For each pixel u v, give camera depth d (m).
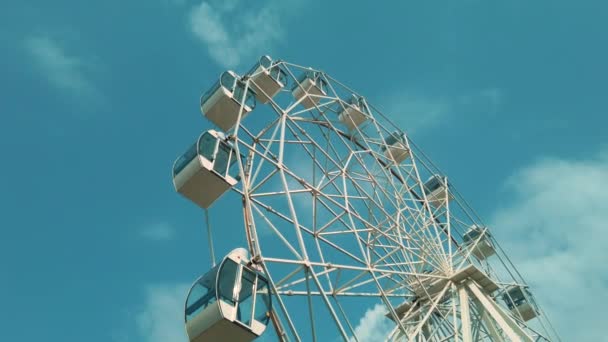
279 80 22.38
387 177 22.75
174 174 16.91
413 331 18.47
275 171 16.64
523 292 26.08
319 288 13.88
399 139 26.64
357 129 23.73
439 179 26.67
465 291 20.12
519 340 18.06
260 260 13.88
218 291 12.52
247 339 12.85
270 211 16.23
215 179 16.36
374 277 17.14
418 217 22.61
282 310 12.79
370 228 19.47
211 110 19.44
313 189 17.97
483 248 26.95
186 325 12.96
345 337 13.16
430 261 21.58
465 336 18.67
